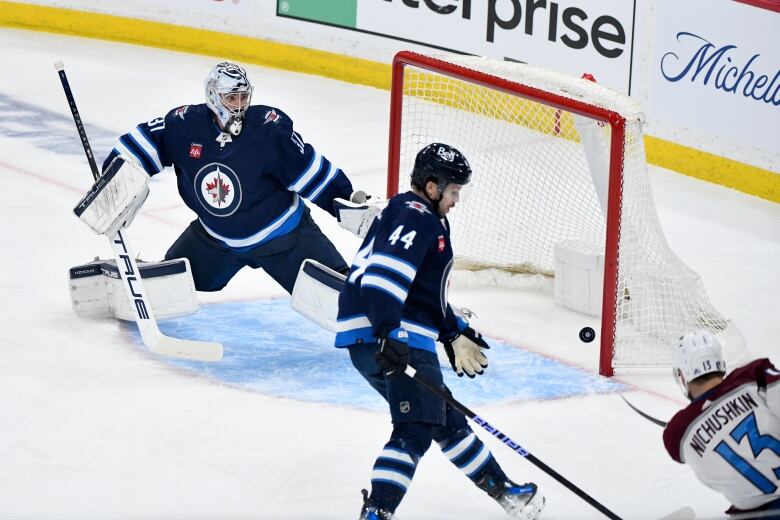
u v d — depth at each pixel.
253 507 12.87
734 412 10.40
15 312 18.08
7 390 15.43
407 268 11.51
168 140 16.72
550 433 15.03
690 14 26.12
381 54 31.28
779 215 25.12
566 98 17.08
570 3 27.89
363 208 16.75
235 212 16.77
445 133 23.84
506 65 19.00
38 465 13.59
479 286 20.53
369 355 12.44
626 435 15.05
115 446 14.12
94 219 16.28
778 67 24.83
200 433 14.55
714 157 26.58
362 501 13.07
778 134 25.19
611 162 16.47
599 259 18.81
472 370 12.95
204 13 33.22
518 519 12.50
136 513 12.63
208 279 17.88
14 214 22.41
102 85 30.69
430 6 30.17
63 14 34.38
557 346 17.89
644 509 13.18
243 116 16.45
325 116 29.52
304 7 32.06
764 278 21.58
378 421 15.13
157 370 16.36
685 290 17.86
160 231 22.05
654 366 17.11
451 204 12.09
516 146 22.05
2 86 30.12
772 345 18.42
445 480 13.66
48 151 26.06
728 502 13.35
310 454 14.14
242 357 17.00
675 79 26.80
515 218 21.03
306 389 16.02
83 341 17.17
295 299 17.25
